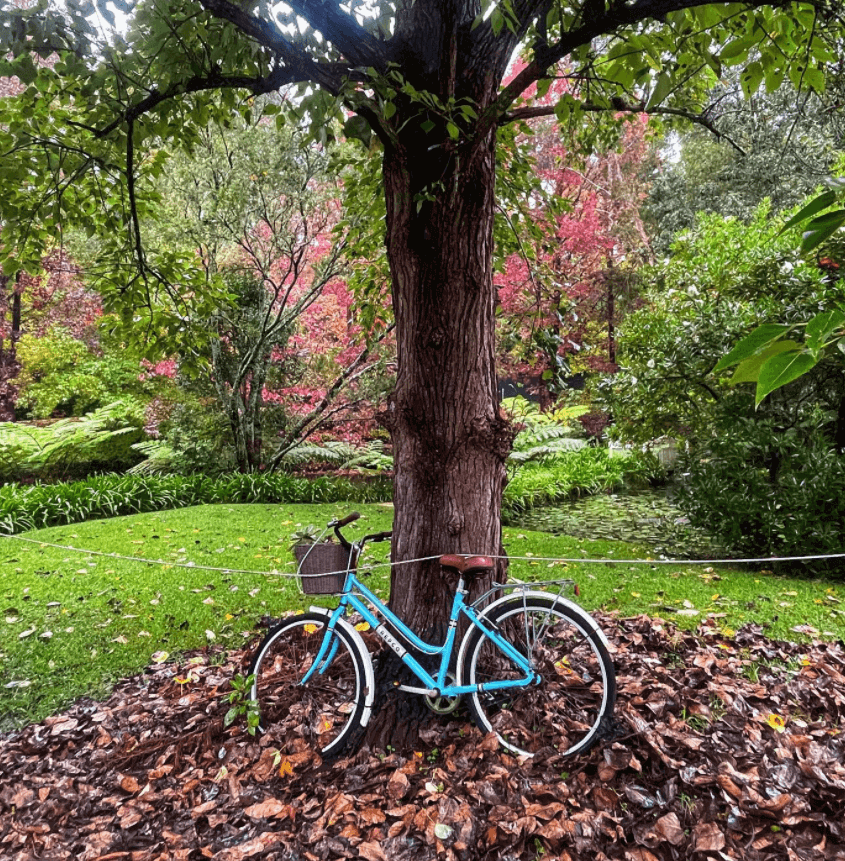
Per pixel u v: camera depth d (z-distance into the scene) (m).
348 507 9.15
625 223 15.37
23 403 15.20
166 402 11.45
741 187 15.45
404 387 3.05
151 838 2.43
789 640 3.83
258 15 2.42
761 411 6.13
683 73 2.99
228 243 9.77
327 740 2.89
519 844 2.18
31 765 2.96
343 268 9.84
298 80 2.70
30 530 7.78
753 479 5.63
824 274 5.56
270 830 2.39
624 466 11.36
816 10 2.40
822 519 5.25
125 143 3.57
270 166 9.21
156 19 2.57
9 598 5.07
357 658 2.86
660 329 6.73
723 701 3.01
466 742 2.75
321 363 11.31
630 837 2.20
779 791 2.34
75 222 4.18
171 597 5.05
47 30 2.56
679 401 6.62
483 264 2.95
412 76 2.62
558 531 7.93
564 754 2.56
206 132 8.83
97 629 4.46
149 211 4.47
